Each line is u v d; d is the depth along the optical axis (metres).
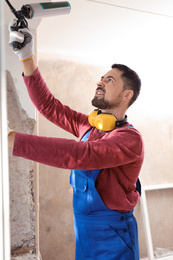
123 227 1.36
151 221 3.26
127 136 1.28
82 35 2.76
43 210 2.73
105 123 1.38
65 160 1.05
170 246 3.33
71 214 2.83
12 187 1.55
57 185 2.80
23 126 1.59
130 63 3.24
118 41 2.96
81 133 1.62
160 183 3.35
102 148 1.14
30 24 1.53
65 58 2.89
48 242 2.73
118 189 1.35
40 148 1.01
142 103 3.30
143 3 2.28
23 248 1.57
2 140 0.46
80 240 1.40
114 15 2.42
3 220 0.46
